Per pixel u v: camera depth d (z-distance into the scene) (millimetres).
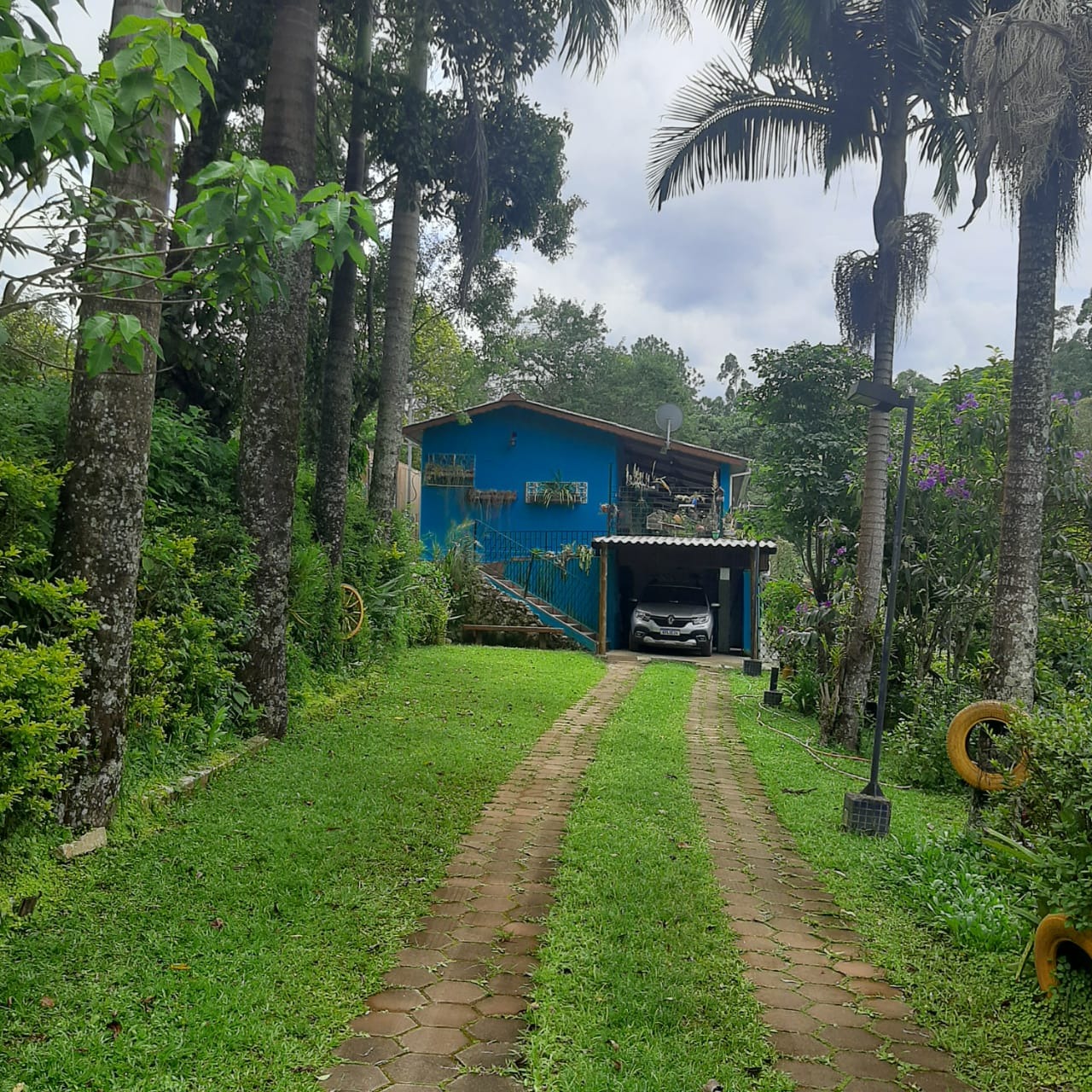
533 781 6887
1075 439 8812
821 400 13883
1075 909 3303
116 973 3227
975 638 10039
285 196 2936
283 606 7316
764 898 4652
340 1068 2832
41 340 5680
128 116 2947
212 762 5988
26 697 3896
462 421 20703
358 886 4309
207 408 9438
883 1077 2967
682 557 20516
